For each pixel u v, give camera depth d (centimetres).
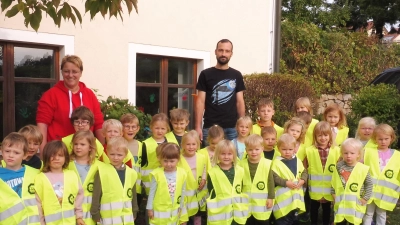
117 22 710
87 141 380
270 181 443
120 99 670
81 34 670
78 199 369
